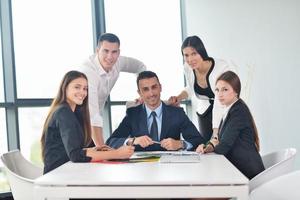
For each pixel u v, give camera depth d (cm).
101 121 262
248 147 206
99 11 399
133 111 257
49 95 349
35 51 339
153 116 250
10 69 318
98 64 276
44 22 347
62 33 363
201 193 124
